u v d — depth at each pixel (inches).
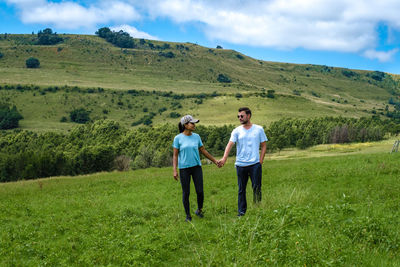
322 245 165.9
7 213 420.2
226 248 183.6
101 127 4473.4
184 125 281.6
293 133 4635.8
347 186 388.5
